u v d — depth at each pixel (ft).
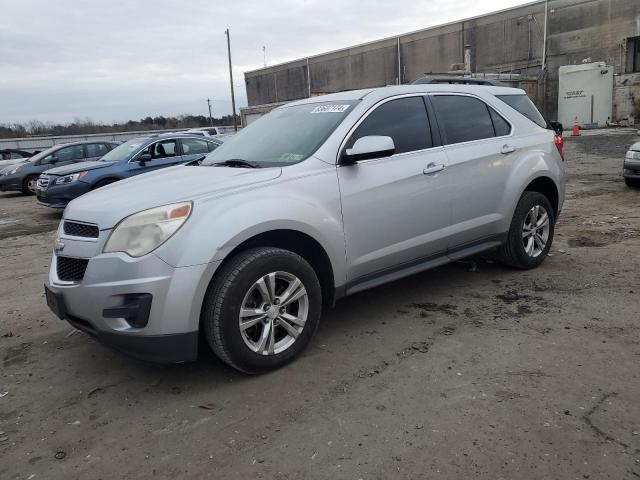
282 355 11.07
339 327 13.34
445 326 13.03
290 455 8.39
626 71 97.81
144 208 10.07
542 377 10.29
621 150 56.39
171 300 9.65
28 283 19.52
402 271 13.61
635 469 7.63
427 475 7.74
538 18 108.27
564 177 18.02
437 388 10.11
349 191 12.03
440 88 15.05
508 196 15.72
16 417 9.97
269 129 14.42
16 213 40.32
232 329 10.23
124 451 8.75
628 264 17.15
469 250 15.21
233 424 9.34
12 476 8.25
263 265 10.46
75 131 198.29
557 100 108.17
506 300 14.57
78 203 11.46
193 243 9.79
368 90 14.03
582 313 13.29
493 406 9.39
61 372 11.75
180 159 35.01
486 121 15.79
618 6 97.09
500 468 7.80
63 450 8.86
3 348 13.26
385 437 8.69
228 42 111.96
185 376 11.18
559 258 18.37
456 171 14.24
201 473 8.10
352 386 10.39
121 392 10.69
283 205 10.84
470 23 120.98
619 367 10.52
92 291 9.86
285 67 176.65
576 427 8.66
